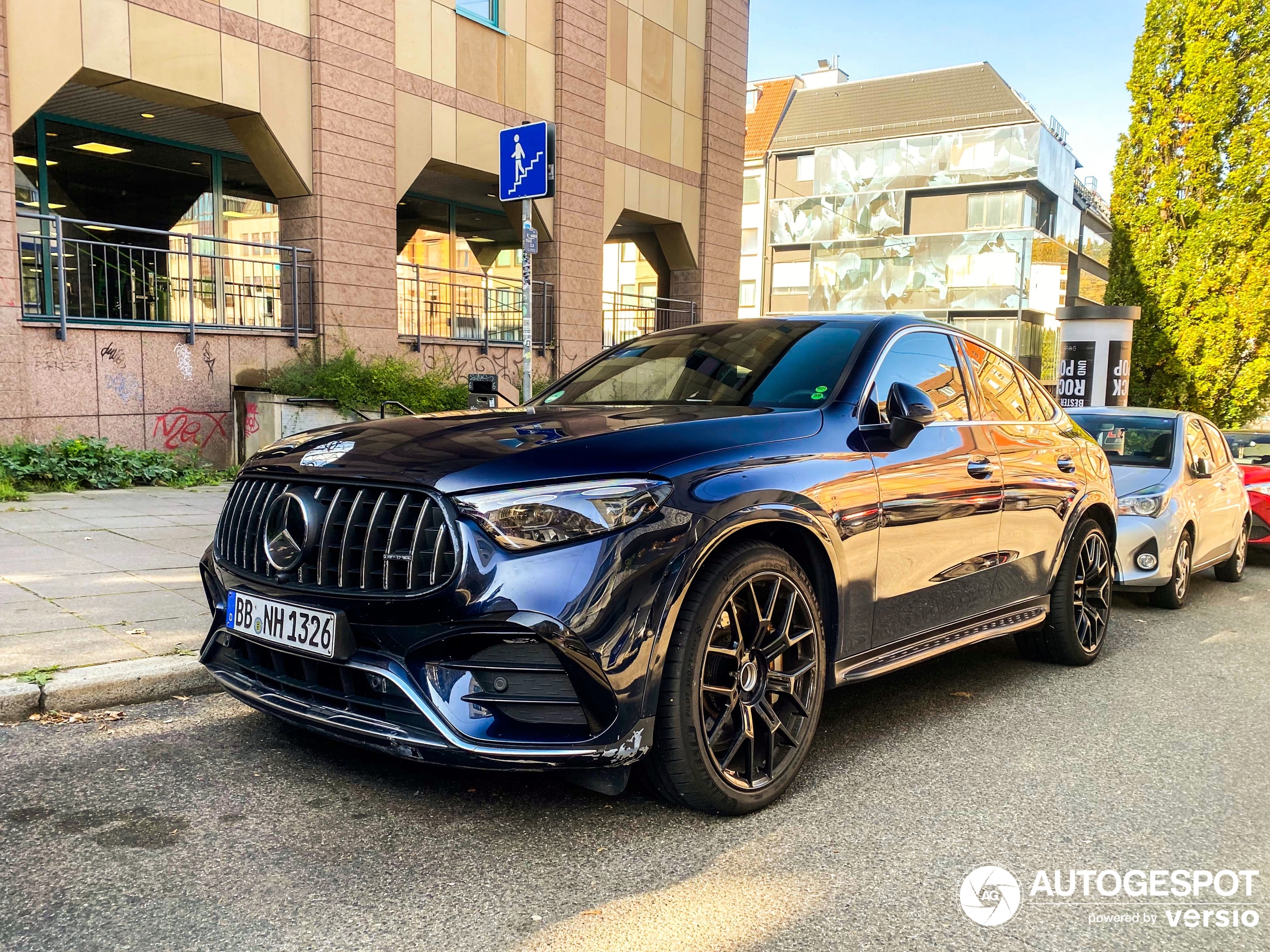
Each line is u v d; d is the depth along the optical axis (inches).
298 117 450.0
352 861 99.3
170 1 393.7
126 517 295.1
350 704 106.0
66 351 365.1
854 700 167.8
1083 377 642.2
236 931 85.4
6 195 341.7
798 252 2180.1
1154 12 776.9
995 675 187.5
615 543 99.8
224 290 486.3
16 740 129.4
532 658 98.8
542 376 610.5
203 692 152.8
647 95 692.1
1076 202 2356.1
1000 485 160.7
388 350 497.7
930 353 158.7
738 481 111.9
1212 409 769.6
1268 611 268.7
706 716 110.3
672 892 95.6
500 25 559.2
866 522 129.9
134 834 103.6
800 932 89.2
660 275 802.8
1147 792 127.8
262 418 405.1
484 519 98.1
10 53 341.4
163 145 496.4
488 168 559.8
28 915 86.6
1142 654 210.4
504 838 105.9
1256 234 736.3
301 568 109.0
